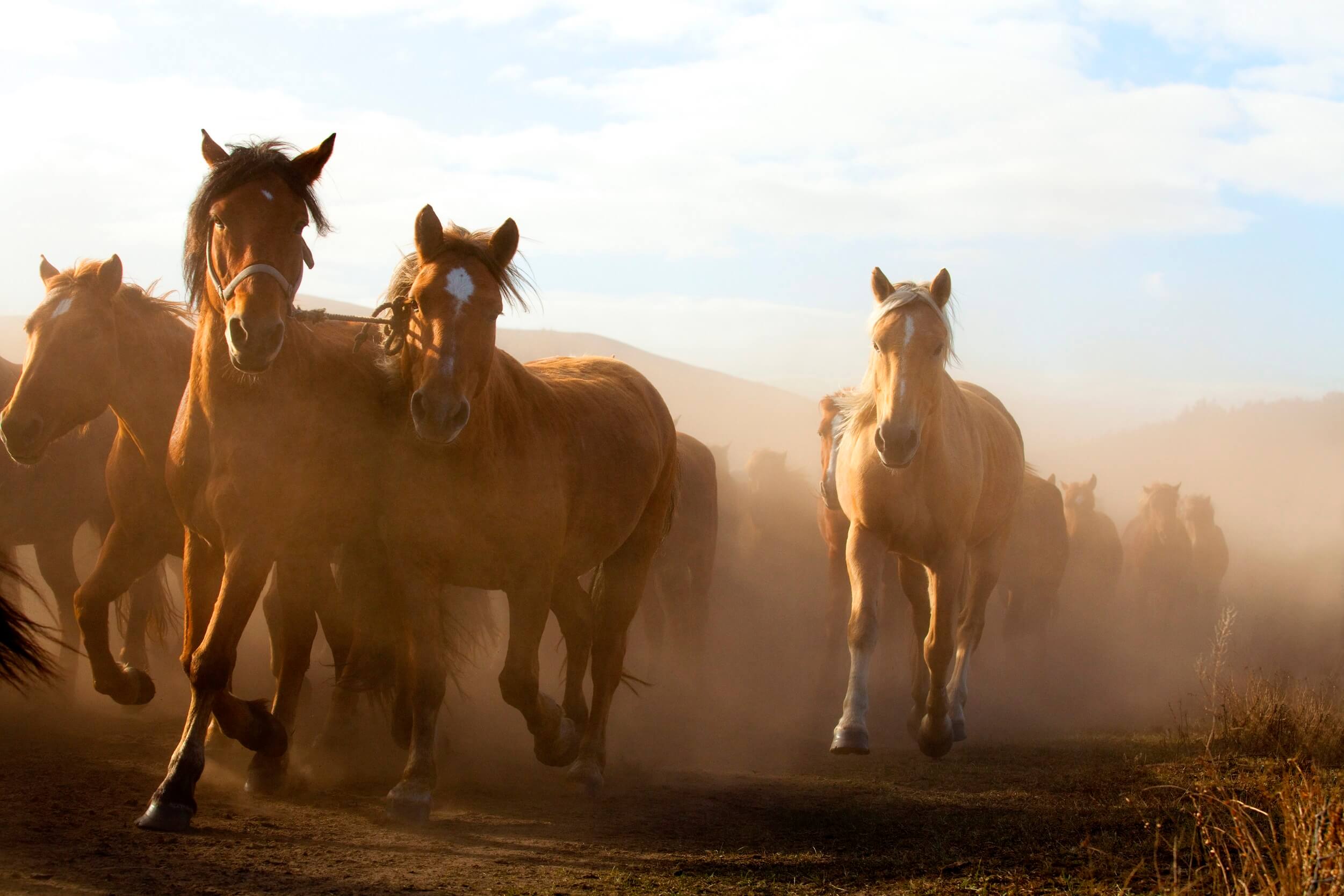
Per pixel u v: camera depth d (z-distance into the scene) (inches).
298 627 203.3
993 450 318.0
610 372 261.3
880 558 283.3
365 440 200.8
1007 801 219.5
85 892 133.6
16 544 285.3
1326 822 134.6
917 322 261.7
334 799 199.5
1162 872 158.4
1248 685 299.6
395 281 200.8
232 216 178.2
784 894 152.9
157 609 304.7
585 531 225.1
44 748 223.3
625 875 160.1
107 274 227.0
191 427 185.6
